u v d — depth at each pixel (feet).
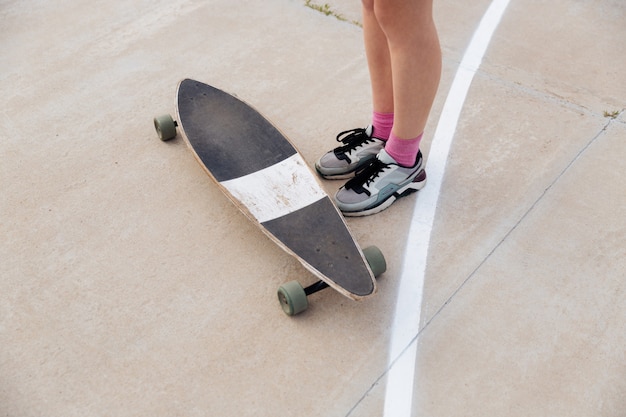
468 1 14.73
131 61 13.41
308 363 8.02
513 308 8.59
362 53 13.42
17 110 12.23
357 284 8.18
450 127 11.46
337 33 14.01
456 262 9.20
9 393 7.75
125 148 11.31
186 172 10.80
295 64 13.17
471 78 12.54
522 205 10.02
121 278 9.12
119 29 14.35
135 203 10.27
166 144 11.38
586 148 10.96
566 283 8.88
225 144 10.26
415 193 10.29
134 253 9.48
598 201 10.04
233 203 9.40
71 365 8.05
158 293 8.91
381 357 8.06
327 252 8.59
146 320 8.57
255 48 13.65
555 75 12.60
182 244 9.59
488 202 10.09
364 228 9.73
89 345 8.28
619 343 8.14
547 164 10.70
